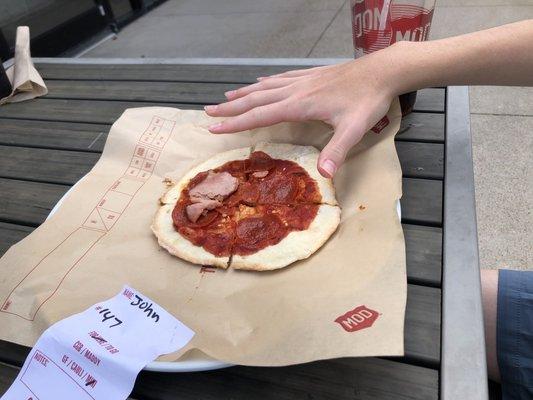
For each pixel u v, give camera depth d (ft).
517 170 2.64
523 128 2.92
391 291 0.89
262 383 0.88
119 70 2.19
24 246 1.19
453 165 1.29
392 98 1.24
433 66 1.20
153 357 0.87
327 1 5.30
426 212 1.17
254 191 1.37
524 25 1.23
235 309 1.00
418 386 0.83
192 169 1.46
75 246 1.21
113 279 1.13
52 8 4.95
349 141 1.14
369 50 1.44
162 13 5.77
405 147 1.40
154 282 1.12
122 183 1.42
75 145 1.70
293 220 1.23
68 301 1.05
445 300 0.94
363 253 1.01
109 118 1.82
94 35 5.20
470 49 1.20
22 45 2.27
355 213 1.15
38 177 1.56
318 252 1.12
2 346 1.02
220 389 0.88
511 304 1.24
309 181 1.33
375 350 0.77
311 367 0.89
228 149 1.52
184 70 2.09
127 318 0.97
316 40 4.38
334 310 0.88
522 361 1.21
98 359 0.88
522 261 2.18
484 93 3.27
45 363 0.89
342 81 1.25
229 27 5.02
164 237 1.24
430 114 1.52
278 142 1.51
